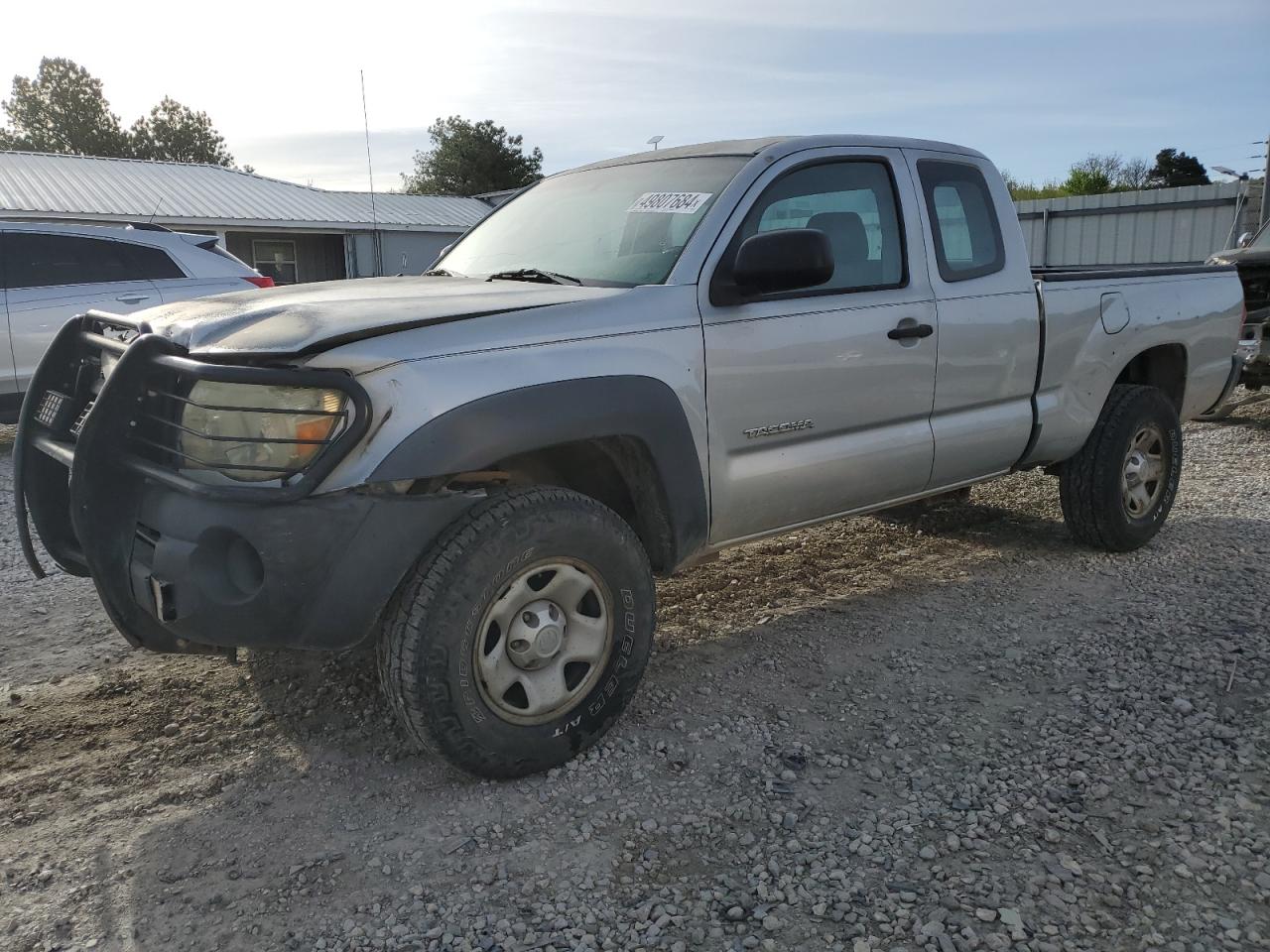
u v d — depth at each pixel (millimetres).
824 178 3852
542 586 2963
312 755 3170
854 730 3289
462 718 2801
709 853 2631
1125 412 4941
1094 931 2312
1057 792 2883
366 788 2965
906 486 4156
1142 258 20438
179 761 3141
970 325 4188
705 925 2348
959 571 4930
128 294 8375
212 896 2465
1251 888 2465
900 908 2395
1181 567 4906
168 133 70125
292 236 26094
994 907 2393
